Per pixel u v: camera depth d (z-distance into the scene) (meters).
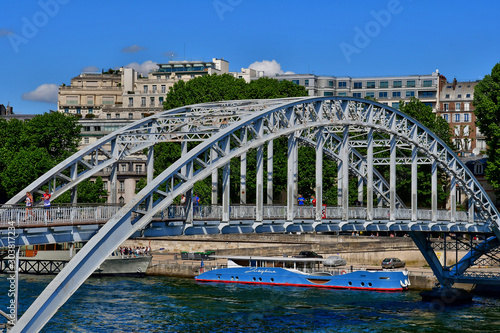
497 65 107.25
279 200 109.31
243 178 60.91
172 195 49.25
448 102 165.75
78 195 110.88
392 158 73.62
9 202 51.44
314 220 63.06
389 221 71.88
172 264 95.25
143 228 48.88
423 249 82.38
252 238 106.94
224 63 188.00
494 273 84.75
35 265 91.44
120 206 50.28
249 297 78.44
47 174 54.31
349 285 86.88
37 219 43.97
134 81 173.25
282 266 91.69
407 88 169.75
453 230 81.94
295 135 63.28
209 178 104.50
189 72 177.38
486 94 108.25
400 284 85.06
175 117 66.75
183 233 52.56
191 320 64.69
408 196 115.50
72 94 178.50
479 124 105.44
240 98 115.69
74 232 45.97
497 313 70.81
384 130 72.25
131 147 61.59
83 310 68.00
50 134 115.69
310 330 61.75
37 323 40.25
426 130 77.88
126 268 93.31
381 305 74.44
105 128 154.62
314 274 89.00
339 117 67.06
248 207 57.91
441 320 67.00
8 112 181.75
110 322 63.16
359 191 82.38
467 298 78.56
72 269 41.78
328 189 111.50
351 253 99.12
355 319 66.75
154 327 61.56
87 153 57.62
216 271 92.12
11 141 112.44
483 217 84.38
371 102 70.44
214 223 54.97
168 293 79.69
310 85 174.62
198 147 51.34
